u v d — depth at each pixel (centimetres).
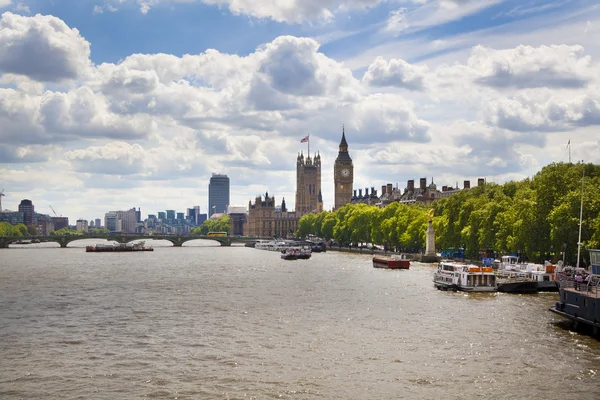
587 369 8206
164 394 7419
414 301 13850
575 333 10200
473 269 15662
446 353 9025
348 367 8388
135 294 15788
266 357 8912
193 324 11350
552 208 17125
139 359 8869
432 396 7275
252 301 14200
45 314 12575
